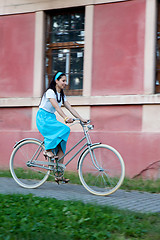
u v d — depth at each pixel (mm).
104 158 5055
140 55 6754
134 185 6035
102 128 7027
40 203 4258
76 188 5590
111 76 7020
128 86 6840
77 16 7629
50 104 5137
